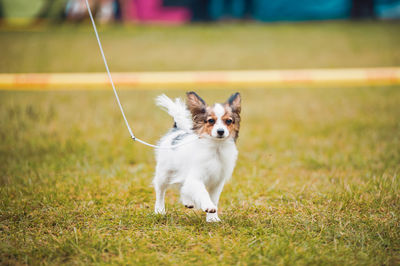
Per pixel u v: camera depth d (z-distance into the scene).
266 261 3.86
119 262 3.86
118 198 5.55
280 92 13.14
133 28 25.22
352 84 14.02
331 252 4.06
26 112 9.85
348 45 19.52
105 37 22.55
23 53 18.38
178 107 5.00
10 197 5.52
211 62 16.97
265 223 4.77
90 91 13.09
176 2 26.86
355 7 26.42
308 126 9.45
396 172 6.39
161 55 18.38
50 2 25.77
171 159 4.82
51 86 12.36
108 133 8.72
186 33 23.69
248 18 26.94
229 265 3.83
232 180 6.30
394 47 18.69
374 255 3.98
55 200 5.43
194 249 4.11
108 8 26.66
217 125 4.45
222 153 4.60
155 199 5.64
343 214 5.00
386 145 7.76
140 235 4.41
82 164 7.00
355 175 6.43
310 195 5.64
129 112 10.56
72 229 4.62
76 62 16.75
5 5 25.56
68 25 25.69
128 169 6.84
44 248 4.09
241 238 4.34
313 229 4.58
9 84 12.26
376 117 9.88
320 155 7.38
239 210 5.19
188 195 4.54
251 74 12.77
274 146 8.14
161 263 3.87
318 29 23.91
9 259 3.95
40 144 7.87
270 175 6.60
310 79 12.43
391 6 26.14
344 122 9.63
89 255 3.97
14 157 7.21
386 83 12.81
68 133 8.68
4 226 4.68
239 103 4.71
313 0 26.41
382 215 4.96
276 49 19.38
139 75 12.72
